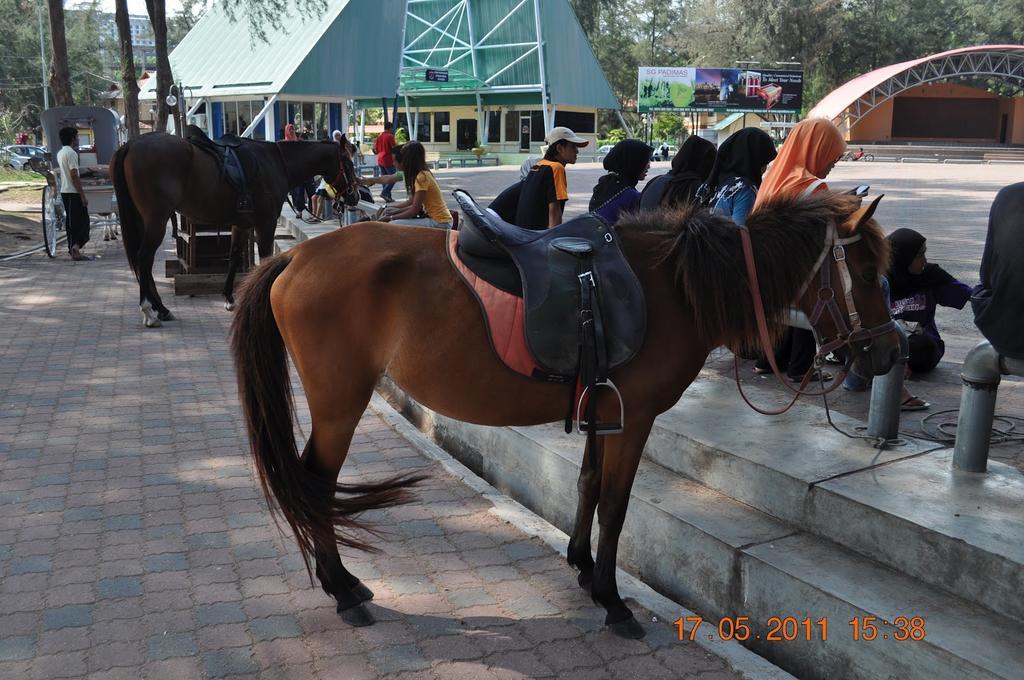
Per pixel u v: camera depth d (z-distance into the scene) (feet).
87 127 51.78
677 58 240.53
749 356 11.88
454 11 139.23
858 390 16.53
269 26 121.80
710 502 12.99
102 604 11.78
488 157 144.77
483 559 13.34
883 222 47.32
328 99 121.19
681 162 18.25
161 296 34.35
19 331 28.14
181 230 37.17
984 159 146.82
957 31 202.28
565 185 19.83
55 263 43.39
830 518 11.59
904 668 9.43
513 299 10.48
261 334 11.20
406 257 10.75
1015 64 154.30
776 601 10.92
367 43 121.39
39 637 10.96
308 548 11.10
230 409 20.52
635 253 10.94
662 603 11.94
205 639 11.01
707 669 10.48
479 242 10.71
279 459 11.03
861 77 169.58
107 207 48.70
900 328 12.92
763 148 16.14
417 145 25.02
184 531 14.06
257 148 31.12
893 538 10.79
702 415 15.02
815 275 10.93
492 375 10.58
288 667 10.44
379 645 10.94
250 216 30.71
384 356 10.92
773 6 183.52
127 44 72.33
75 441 18.15
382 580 12.65
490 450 17.24
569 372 10.46
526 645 10.95
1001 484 11.76
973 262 32.53
